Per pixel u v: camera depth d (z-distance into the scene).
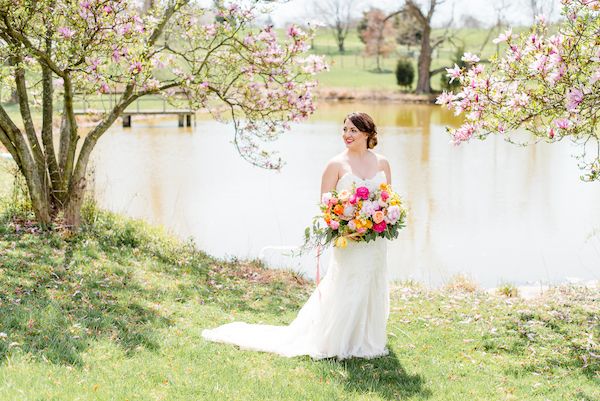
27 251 7.82
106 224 9.80
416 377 5.14
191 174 18.56
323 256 10.83
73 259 7.79
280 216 13.69
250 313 7.01
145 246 9.33
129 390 4.31
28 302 5.92
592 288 8.77
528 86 6.01
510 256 11.09
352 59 87.62
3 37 8.09
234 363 5.14
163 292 7.25
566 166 20.39
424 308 7.40
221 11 8.81
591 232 12.55
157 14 8.49
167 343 5.42
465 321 6.81
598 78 5.15
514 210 14.46
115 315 6.04
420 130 31.36
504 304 7.70
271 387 4.64
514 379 5.25
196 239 11.70
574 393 4.96
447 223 13.27
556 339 6.29
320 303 5.48
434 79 65.38
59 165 9.26
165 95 9.08
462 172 19.44
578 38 5.30
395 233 5.29
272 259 10.59
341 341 5.39
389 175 5.59
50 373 4.38
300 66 8.98
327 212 5.29
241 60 9.11
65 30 7.39
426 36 56.47
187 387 4.50
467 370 5.40
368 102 51.97
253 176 18.45
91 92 8.08
